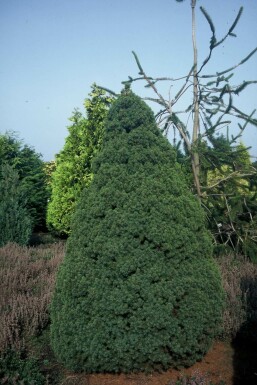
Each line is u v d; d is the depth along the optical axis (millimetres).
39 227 14695
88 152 10703
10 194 10180
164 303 3508
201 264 3770
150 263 3533
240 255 7188
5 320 4445
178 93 6594
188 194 4027
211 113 6609
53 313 3820
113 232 3588
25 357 3973
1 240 9750
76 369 3648
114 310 3449
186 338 3553
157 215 3621
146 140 3881
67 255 3816
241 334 4414
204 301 3652
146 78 6441
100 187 3840
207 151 6684
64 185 10961
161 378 3572
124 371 3594
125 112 3957
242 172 6973
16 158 13586
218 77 6301
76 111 11281
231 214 6836
